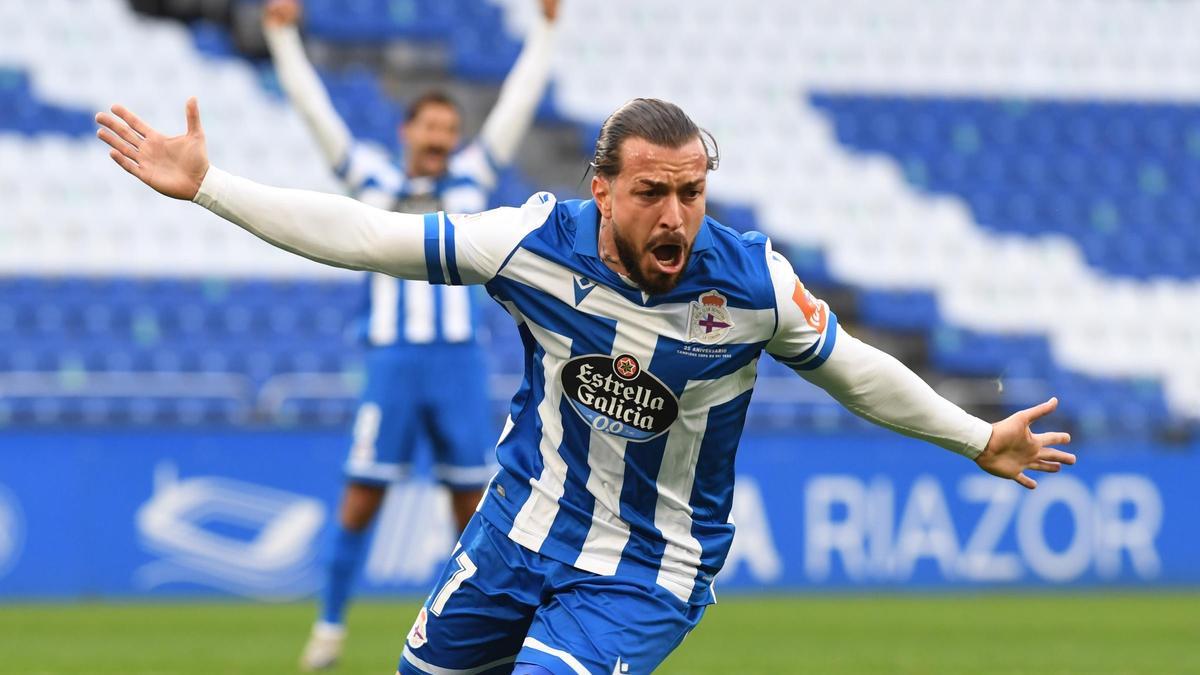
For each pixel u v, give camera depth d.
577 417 13.27
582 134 63.62
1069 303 60.88
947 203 63.22
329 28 63.56
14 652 29.38
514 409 13.92
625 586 13.25
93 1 60.34
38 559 41.56
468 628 13.88
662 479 13.38
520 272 13.01
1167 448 49.09
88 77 58.97
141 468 42.28
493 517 13.84
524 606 13.65
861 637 33.62
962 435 13.60
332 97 60.47
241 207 12.82
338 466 43.34
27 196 55.34
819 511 46.12
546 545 13.50
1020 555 47.28
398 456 26.72
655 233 12.15
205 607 40.44
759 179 62.91
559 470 13.47
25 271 53.25
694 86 64.75
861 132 64.69
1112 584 47.84
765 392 51.81
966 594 45.97
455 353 26.83
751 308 12.93
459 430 26.88
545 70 27.59
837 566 46.16
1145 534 48.28
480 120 63.34
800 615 39.03
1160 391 58.81
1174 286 62.06
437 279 13.16
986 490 47.19
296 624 35.78
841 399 13.65
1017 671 27.50
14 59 58.72
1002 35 67.75
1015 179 64.50
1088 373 59.09
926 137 65.06
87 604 40.91
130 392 47.00
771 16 66.50
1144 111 67.25
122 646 30.62
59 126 57.59
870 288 60.81
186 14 64.19
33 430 41.72
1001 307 60.69
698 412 13.18
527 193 61.72
